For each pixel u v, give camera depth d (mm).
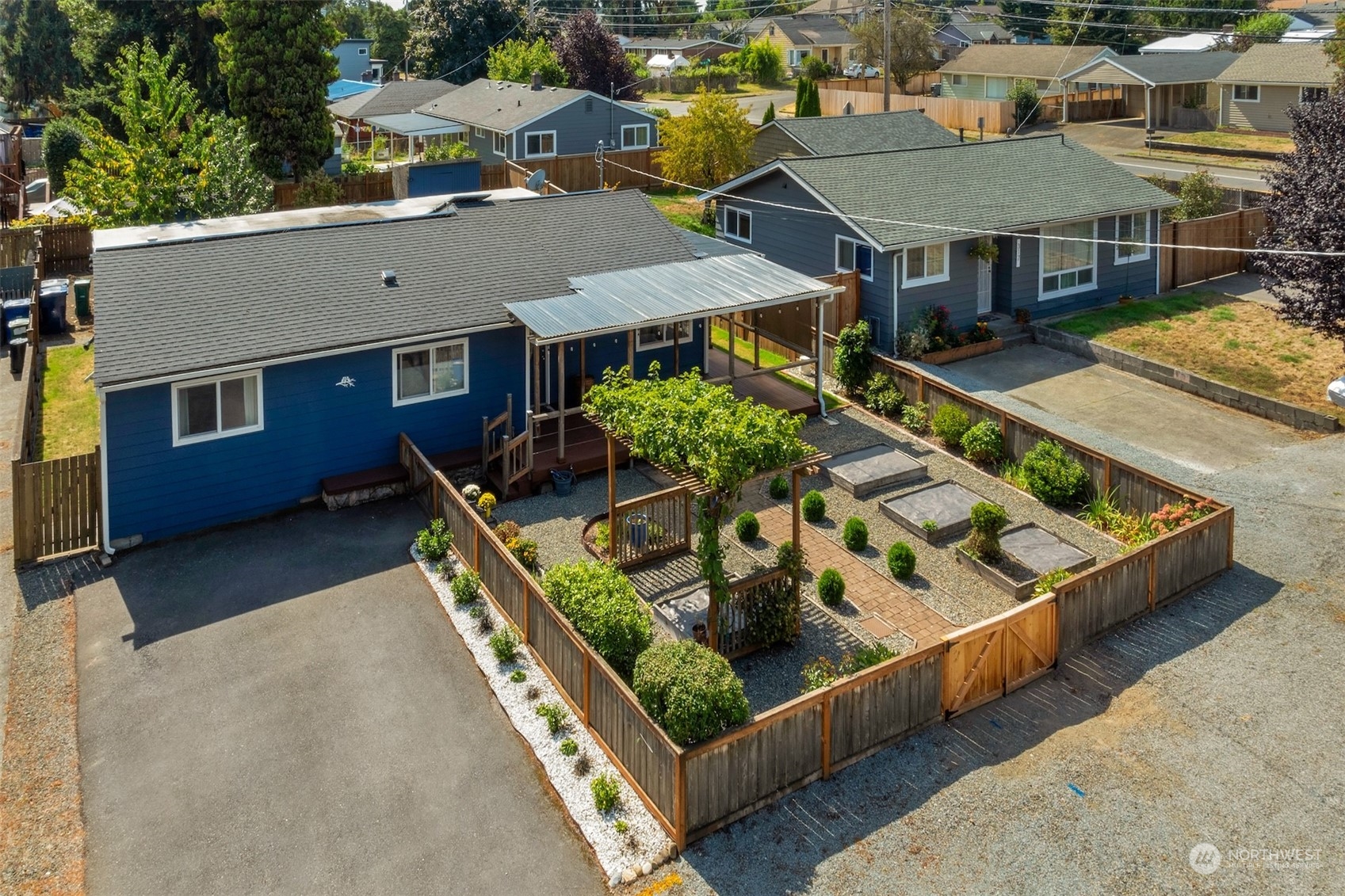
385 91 64625
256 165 41375
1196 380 24344
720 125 42250
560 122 51562
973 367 26484
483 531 15695
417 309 20359
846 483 19969
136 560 17562
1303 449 21234
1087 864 10914
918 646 14859
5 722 13352
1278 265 24281
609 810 11703
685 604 15500
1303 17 85250
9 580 16953
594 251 23891
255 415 18656
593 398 15945
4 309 29812
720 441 13391
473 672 14336
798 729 11836
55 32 73938
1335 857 10922
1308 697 13578
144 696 13820
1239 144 52062
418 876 10859
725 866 10930
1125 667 14406
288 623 15508
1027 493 19781
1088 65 59875
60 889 10711
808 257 29500
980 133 55375
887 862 10969
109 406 17297
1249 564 16938
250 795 12008
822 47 96875
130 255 20328
